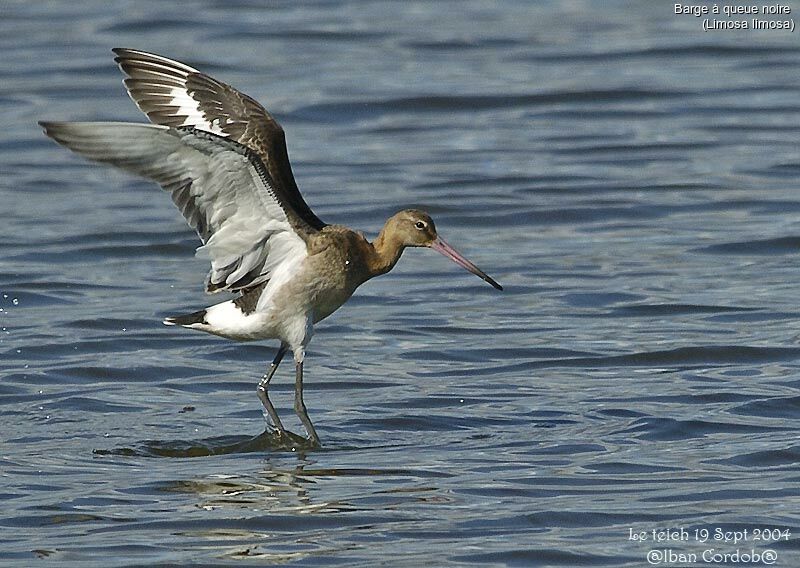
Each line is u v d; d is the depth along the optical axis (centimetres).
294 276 1338
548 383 1512
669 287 1841
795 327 1673
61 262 1973
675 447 1297
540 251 2019
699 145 2503
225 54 2998
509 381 1522
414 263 1991
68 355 1617
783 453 1272
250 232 1304
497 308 1784
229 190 1257
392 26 3241
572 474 1230
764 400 1428
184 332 1702
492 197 2244
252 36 3136
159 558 1057
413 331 1703
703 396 1448
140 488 1205
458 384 1515
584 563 1049
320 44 3102
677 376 1523
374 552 1069
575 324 1712
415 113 2694
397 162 2430
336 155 2467
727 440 1314
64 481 1223
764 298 1788
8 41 3086
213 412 1437
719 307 1758
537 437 1336
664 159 2436
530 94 2764
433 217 2164
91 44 3064
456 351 1628
